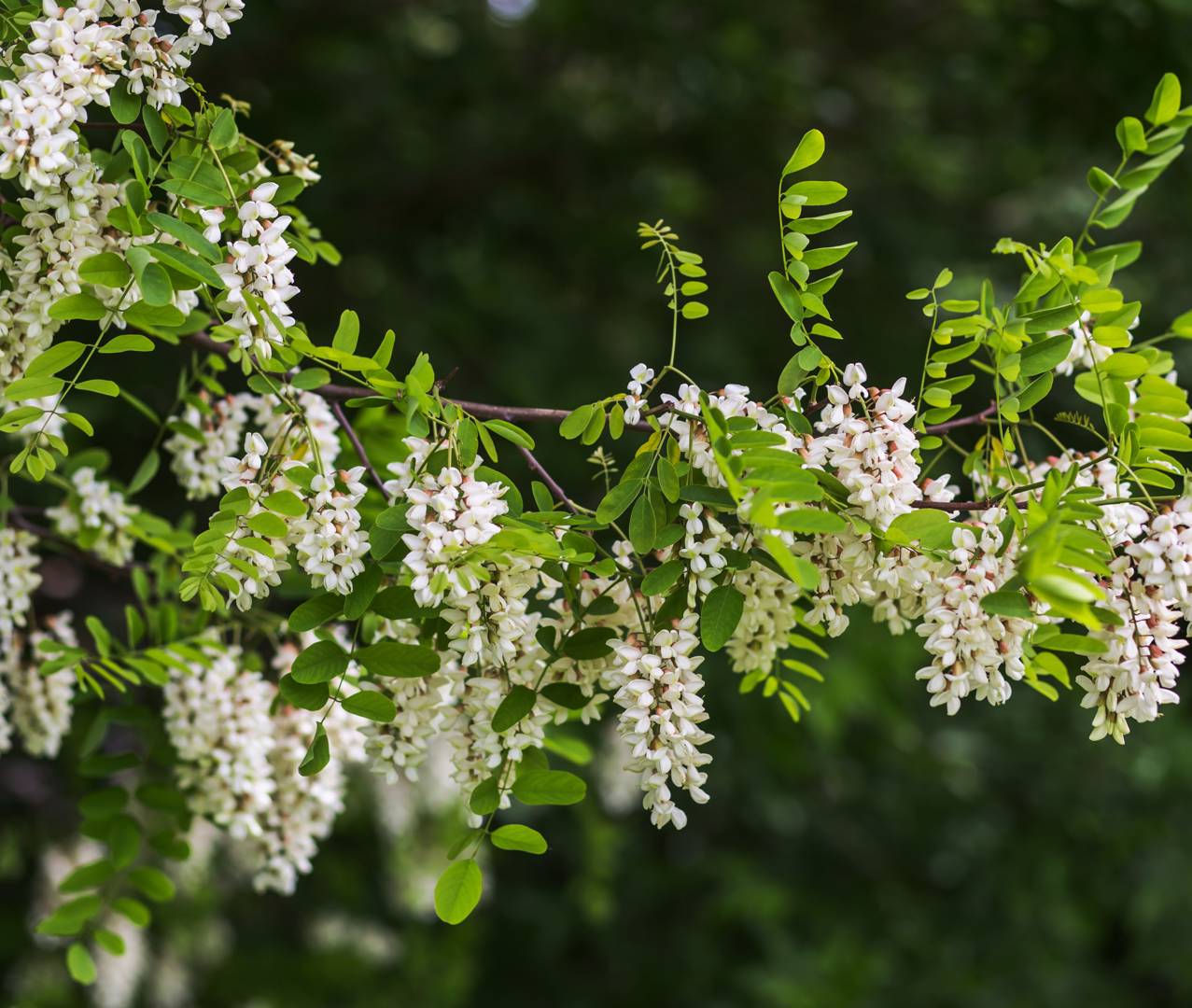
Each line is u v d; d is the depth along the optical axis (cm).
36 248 193
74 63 179
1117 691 183
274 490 192
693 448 189
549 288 700
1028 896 782
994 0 544
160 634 266
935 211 744
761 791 714
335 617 193
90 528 276
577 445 578
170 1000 521
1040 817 795
